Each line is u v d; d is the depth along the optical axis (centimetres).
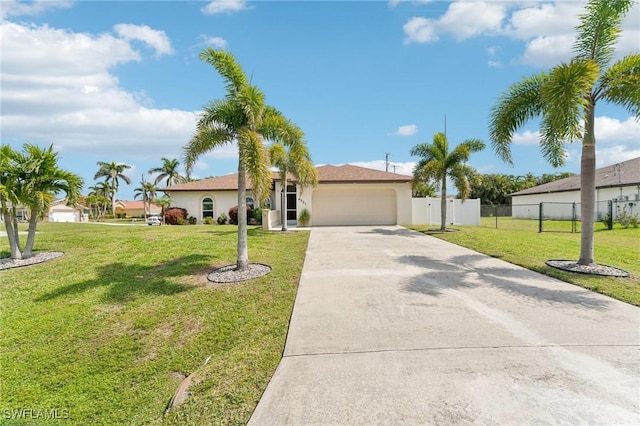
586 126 752
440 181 1559
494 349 372
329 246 1129
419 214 2109
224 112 744
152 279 730
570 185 2895
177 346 475
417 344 390
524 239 1192
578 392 286
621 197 2339
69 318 564
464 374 319
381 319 474
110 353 469
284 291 636
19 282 737
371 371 332
